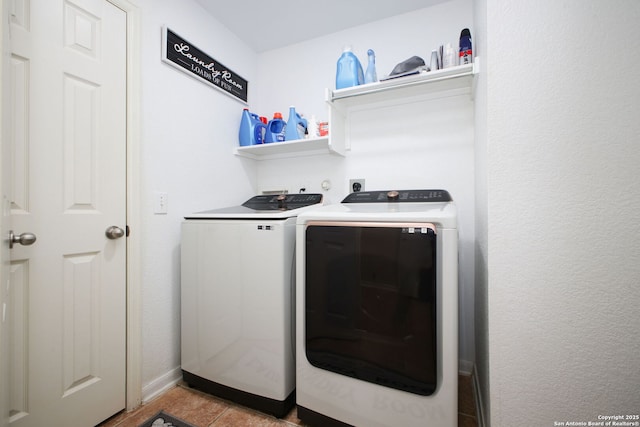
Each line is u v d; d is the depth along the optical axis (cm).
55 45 103
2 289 65
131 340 127
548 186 81
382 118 179
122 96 125
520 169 83
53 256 103
